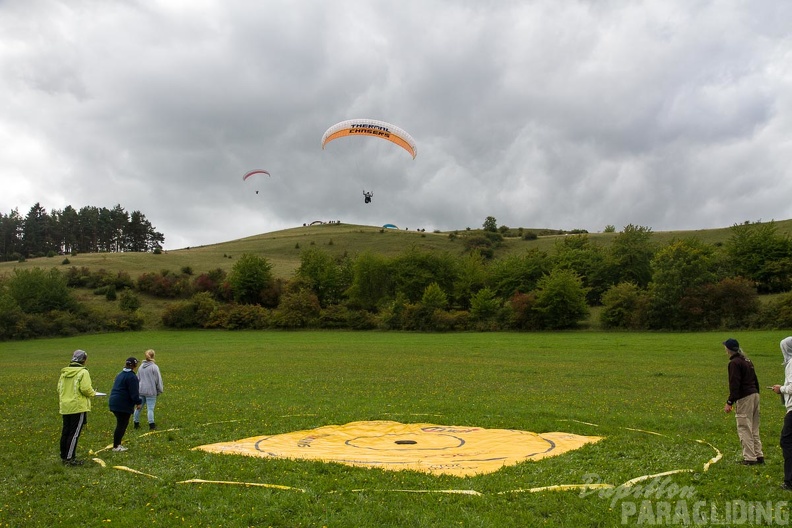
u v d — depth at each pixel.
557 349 56.06
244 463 13.21
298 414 21.16
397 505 10.11
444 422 19.20
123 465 13.45
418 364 42.53
